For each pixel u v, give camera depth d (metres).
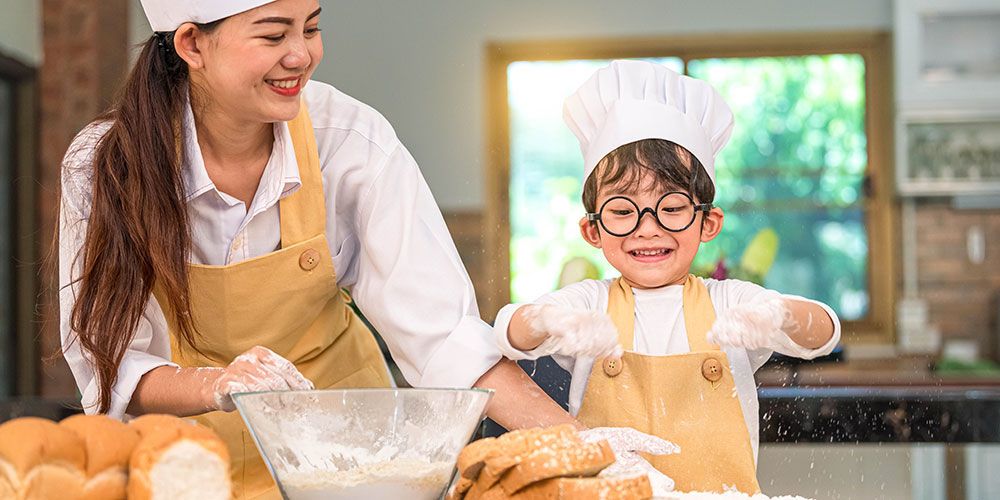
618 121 1.28
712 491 1.15
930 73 4.91
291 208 1.19
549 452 0.70
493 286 5.20
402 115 5.30
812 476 1.69
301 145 1.19
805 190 5.14
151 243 1.09
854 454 1.73
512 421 1.09
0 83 4.31
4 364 4.31
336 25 5.32
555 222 5.21
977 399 1.68
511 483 0.71
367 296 1.22
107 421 0.68
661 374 1.18
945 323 5.05
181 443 0.66
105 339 1.07
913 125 4.95
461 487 0.76
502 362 1.14
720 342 1.08
